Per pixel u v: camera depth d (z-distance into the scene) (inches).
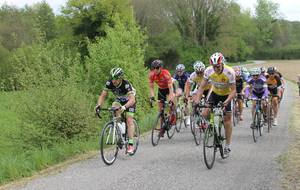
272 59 4498.0
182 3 2423.7
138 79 593.3
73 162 306.5
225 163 297.7
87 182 247.1
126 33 611.8
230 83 296.4
